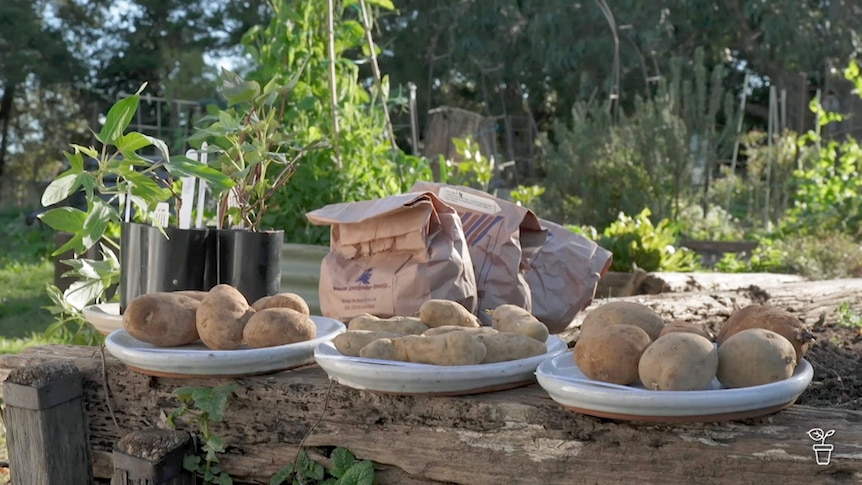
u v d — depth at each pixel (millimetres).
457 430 1878
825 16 17797
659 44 16453
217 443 2061
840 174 8672
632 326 1718
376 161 4496
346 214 2725
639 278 5531
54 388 2152
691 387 1595
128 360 2047
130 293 2486
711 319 4539
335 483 1973
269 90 2736
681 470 1711
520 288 2861
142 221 2676
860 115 14781
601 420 1758
